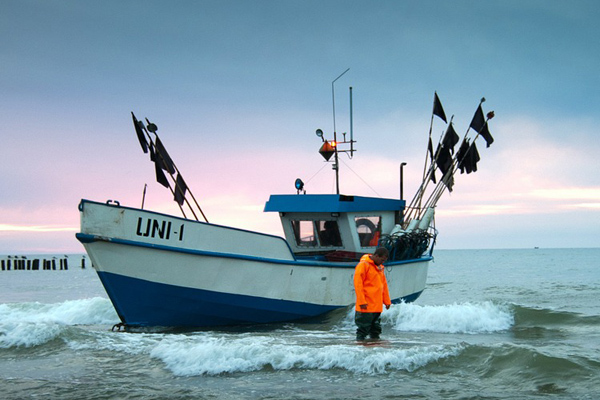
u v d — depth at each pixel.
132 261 11.34
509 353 7.95
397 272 15.53
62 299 26.23
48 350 9.15
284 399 6.39
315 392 6.67
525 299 22.84
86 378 7.42
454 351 8.26
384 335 11.32
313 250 15.56
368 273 10.67
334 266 13.47
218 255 11.78
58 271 76.62
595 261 100.69
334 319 13.22
